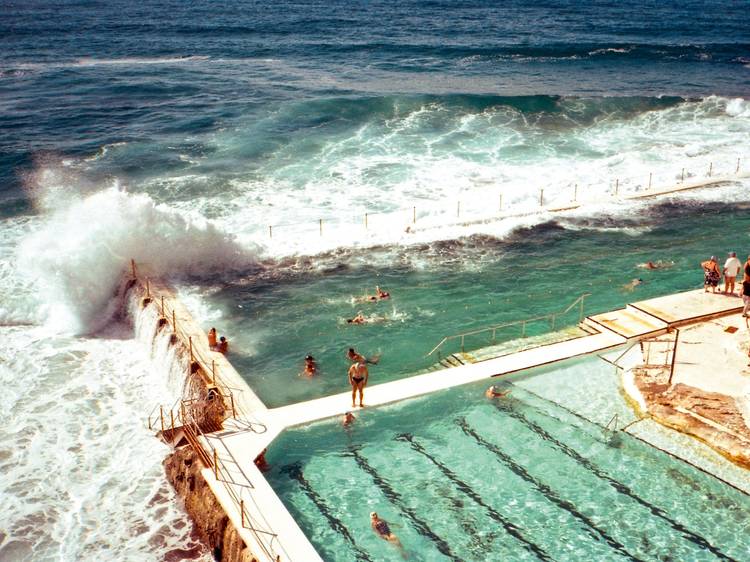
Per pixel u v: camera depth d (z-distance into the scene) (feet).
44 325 66.03
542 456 42.73
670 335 55.88
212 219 83.66
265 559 34.78
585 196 90.74
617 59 192.13
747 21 305.12
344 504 38.96
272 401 50.60
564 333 58.29
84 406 54.29
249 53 207.41
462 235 79.87
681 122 123.65
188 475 43.62
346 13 313.12
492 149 109.29
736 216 84.74
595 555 35.12
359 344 58.34
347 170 100.12
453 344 57.67
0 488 45.85
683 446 43.34
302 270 72.33
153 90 153.89
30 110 138.00
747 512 37.93
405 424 46.16
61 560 40.50
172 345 57.57
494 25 273.33
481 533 36.70
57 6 369.91
